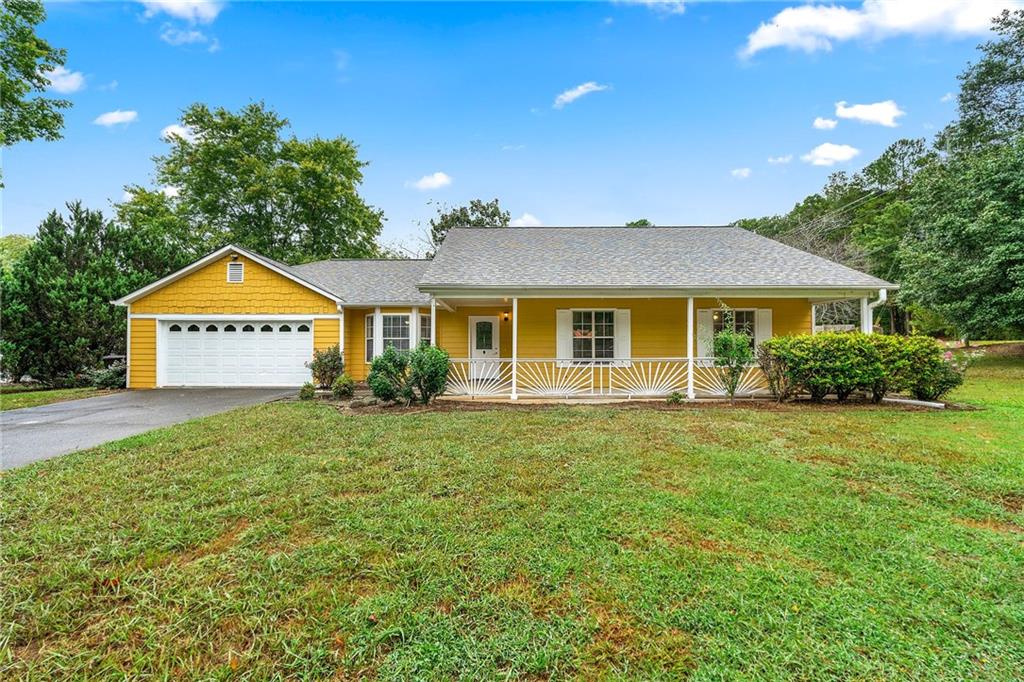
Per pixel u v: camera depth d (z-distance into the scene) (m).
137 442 5.50
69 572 2.60
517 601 2.35
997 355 17.70
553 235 12.69
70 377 12.88
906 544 2.94
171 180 24.00
